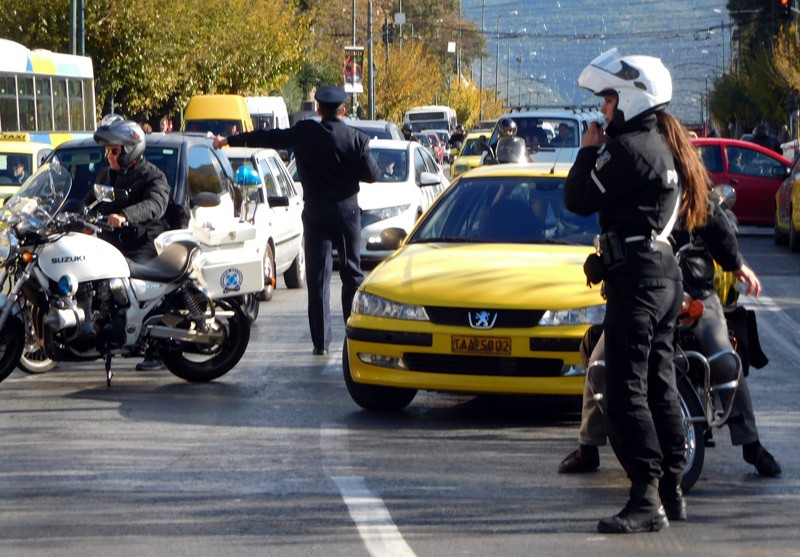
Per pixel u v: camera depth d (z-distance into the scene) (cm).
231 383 3086
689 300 1984
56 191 2922
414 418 2677
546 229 2898
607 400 1853
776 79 17225
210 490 2095
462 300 2541
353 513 1956
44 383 3088
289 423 2623
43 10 12144
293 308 4566
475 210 2972
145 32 12731
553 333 2491
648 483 1858
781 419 2641
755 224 7450
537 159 7056
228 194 4050
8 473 2206
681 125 1867
